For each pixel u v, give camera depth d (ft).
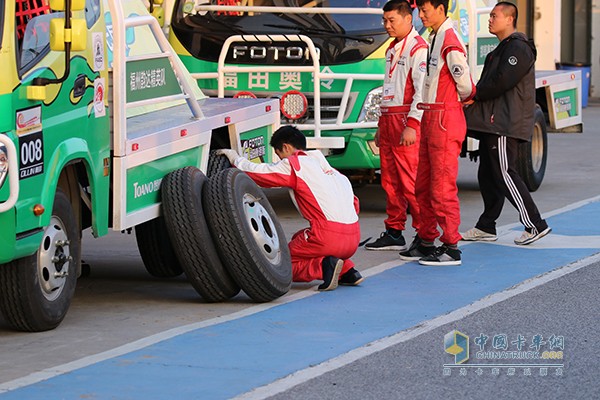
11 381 29.96
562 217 56.95
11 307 34.27
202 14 60.29
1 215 31.63
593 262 45.62
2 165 31.45
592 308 37.99
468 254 47.78
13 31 32.17
